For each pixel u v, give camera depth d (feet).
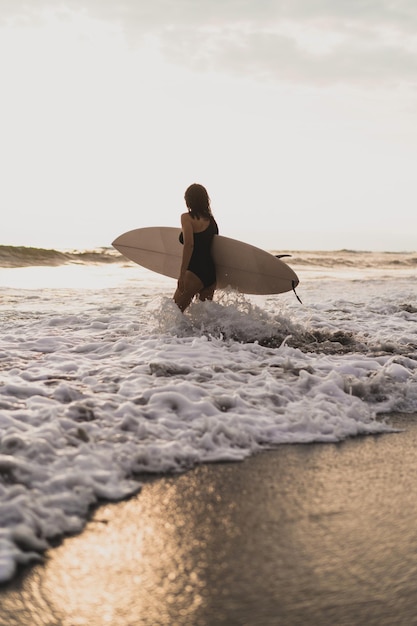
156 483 9.19
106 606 6.10
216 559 7.01
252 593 6.33
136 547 7.27
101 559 6.97
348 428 11.89
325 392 13.75
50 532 7.41
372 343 20.51
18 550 6.87
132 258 25.96
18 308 29.14
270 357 17.69
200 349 18.11
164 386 13.19
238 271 22.26
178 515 8.15
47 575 6.62
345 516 8.18
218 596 6.28
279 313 22.03
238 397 12.69
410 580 6.58
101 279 51.85
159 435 10.74
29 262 67.00
